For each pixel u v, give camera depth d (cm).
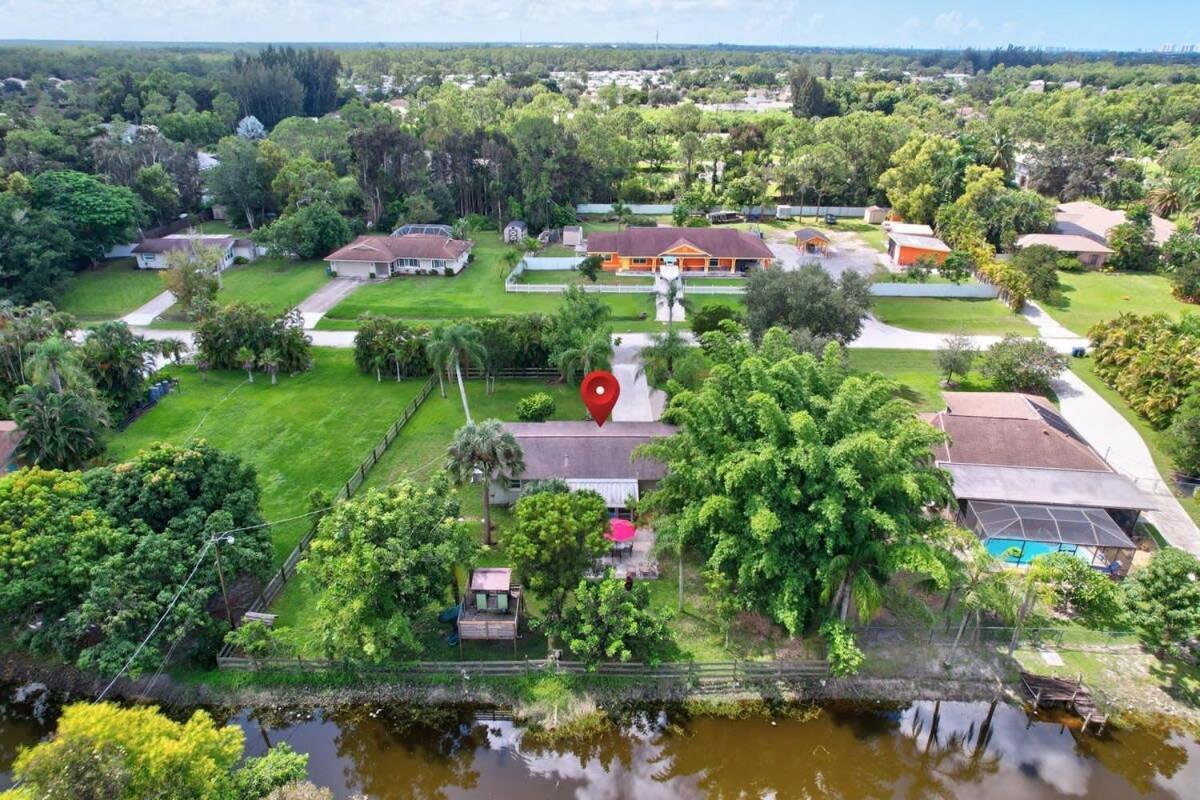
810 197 13375
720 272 10012
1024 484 4422
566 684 3416
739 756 3170
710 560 3328
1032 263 8912
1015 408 5178
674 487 3634
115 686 3416
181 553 3428
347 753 3158
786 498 3209
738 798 2994
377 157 11675
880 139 13225
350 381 6456
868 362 6988
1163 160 14225
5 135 11281
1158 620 3334
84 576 3216
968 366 6338
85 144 11462
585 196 13300
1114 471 4597
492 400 6106
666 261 10019
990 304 8650
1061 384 6481
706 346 6088
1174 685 3481
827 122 14375
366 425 5669
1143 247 9819
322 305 8456
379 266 9612
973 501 4303
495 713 3338
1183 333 6150
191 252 8731
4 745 3180
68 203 8912
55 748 2044
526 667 3466
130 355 5703
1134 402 5906
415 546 3300
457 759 3141
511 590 3703
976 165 11862
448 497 3694
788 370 3444
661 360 6228
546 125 12069
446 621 3675
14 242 7775
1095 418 5878
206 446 3884
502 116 16625
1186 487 4934
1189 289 8644
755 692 3431
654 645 3478
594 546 3406
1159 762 3142
